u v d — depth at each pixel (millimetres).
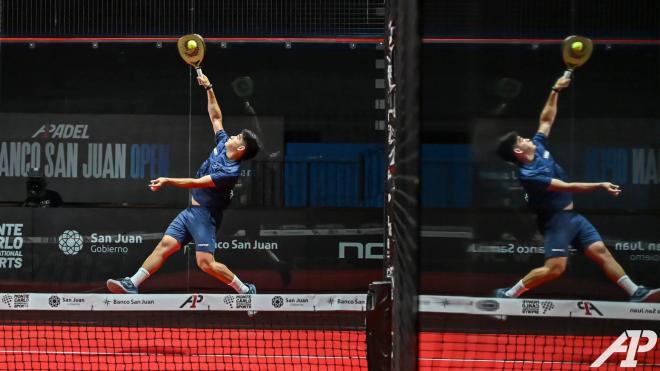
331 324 9195
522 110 9273
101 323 9234
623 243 9125
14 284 9328
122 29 9352
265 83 9281
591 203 9180
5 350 7793
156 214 9297
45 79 9367
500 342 8562
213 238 9273
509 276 9133
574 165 9250
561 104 9273
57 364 7207
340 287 9258
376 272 9227
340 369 7262
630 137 9219
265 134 9289
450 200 9227
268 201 9289
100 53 9367
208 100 9289
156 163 9328
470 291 9133
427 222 9180
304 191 9289
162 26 9328
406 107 1582
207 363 7344
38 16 9352
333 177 9273
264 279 9266
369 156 9266
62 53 9352
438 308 9000
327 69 9266
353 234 9250
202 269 9273
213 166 9266
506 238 9172
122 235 9312
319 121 9289
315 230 9266
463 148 9266
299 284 9250
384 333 3016
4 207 9320
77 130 9359
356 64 9273
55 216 9320
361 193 9250
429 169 9258
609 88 9258
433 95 9281
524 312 9008
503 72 9281
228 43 9305
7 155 9352
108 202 9344
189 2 9320
